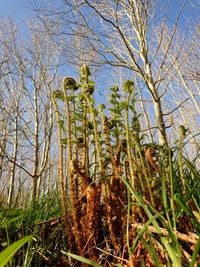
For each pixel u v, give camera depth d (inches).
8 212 57.5
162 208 49.3
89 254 47.0
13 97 350.6
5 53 362.0
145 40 201.2
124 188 51.1
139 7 203.6
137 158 55.3
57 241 55.6
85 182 49.6
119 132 54.1
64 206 50.1
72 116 53.6
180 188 54.3
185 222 45.6
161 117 161.3
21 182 100.7
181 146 52.9
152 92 174.4
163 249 36.9
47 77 362.9
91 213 47.8
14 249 22.9
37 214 63.3
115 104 54.2
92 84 52.9
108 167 53.2
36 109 322.3
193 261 29.3
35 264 49.8
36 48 364.8
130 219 48.6
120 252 46.8
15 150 290.5
